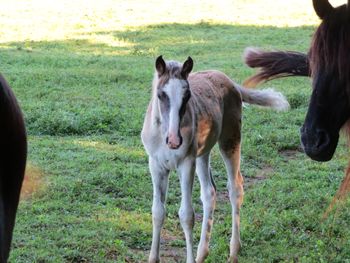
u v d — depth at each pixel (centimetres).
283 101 902
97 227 872
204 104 795
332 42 589
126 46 2303
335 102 600
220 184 1080
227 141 852
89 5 3095
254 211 939
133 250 830
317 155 612
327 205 967
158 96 725
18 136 475
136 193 1008
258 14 2998
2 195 465
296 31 2612
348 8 588
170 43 2362
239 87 884
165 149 746
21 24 2628
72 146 1221
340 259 791
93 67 1914
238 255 818
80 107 1450
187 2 3262
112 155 1174
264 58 815
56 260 768
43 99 1530
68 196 975
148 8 3081
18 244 809
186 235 759
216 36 2494
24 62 1948
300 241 847
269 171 1158
